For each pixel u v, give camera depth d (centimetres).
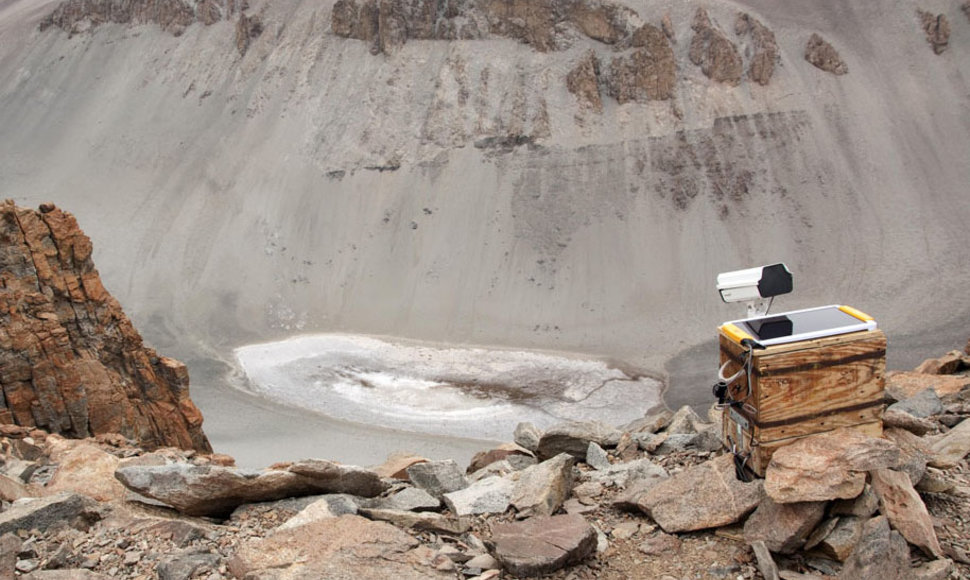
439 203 10194
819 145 10362
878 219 9688
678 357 7800
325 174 10762
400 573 727
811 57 11231
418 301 9300
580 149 10319
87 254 2648
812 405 815
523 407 6588
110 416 2527
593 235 9662
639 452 1205
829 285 9038
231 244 10325
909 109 10812
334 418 6281
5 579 807
